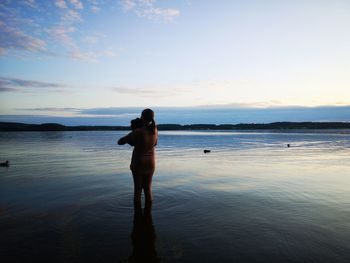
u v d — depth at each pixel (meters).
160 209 5.98
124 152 20.78
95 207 6.09
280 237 4.42
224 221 5.18
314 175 10.42
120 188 8.09
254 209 5.98
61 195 7.20
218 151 21.38
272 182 9.07
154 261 3.64
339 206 6.21
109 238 4.39
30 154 19.11
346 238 4.39
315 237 4.43
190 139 43.81
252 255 3.80
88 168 12.34
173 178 9.88
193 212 5.76
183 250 3.96
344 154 18.50
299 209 5.98
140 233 4.59
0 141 37.72
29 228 4.80
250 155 18.20
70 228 4.80
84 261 3.65
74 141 38.19
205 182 9.11
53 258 3.73
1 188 8.05
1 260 3.67
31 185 8.48
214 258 3.72
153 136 6.68
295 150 21.95
